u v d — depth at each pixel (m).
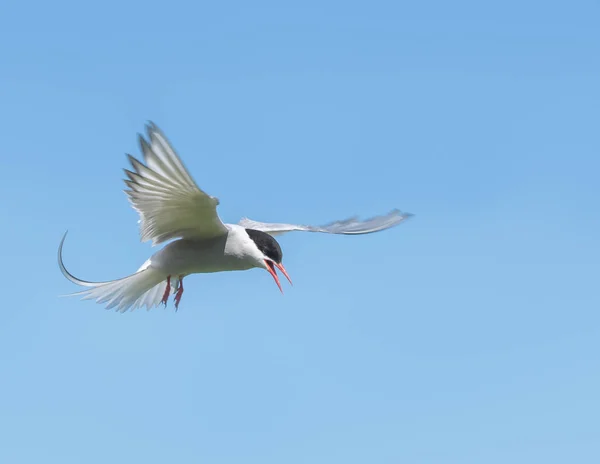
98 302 12.32
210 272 12.25
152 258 12.16
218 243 11.84
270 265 11.95
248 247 11.88
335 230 14.27
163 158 9.99
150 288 12.59
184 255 11.92
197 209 11.07
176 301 12.59
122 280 12.22
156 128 9.78
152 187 10.62
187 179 10.26
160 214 11.23
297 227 14.30
